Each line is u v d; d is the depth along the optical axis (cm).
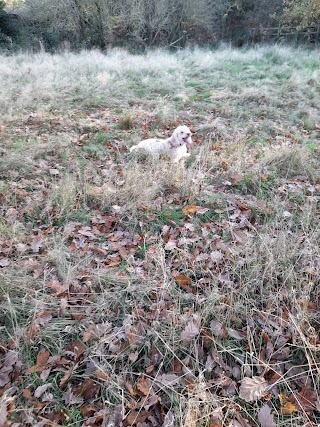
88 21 1559
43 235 299
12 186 365
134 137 520
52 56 1194
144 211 329
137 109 657
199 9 1546
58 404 185
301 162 403
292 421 182
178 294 241
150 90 790
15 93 716
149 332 214
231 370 202
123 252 282
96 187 360
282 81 834
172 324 219
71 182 356
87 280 250
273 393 191
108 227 314
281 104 688
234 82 831
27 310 227
